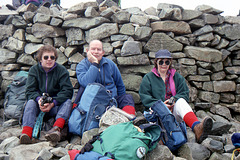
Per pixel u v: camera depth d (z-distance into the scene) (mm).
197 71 4137
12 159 2160
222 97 4238
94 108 2641
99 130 2387
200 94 4156
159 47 4035
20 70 4348
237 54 4258
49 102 2688
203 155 2482
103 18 4062
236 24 4250
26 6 4320
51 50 2908
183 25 4098
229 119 4051
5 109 3541
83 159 1807
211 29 4113
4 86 4219
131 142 1762
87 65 3318
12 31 4348
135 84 4004
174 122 2379
